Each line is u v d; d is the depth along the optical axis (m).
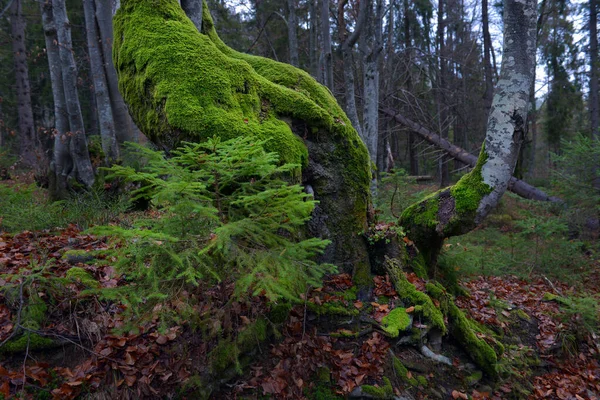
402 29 21.34
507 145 4.27
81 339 2.92
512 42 4.36
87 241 4.16
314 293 3.62
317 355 3.22
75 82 6.29
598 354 4.57
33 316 2.92
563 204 8.33
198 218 2.38
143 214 5.56
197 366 2.84
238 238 2.57
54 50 6.48
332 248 3.92
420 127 13.31
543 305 5.12
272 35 18.06
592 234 7.69
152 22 3.32
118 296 2.27
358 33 8.23
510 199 11.20
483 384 3.73
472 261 5.56
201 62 3.19
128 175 2.28
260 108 3.46
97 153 6.73
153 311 2.57
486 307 4.77
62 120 6.46
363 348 3.38
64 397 2.55
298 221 2.43
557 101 19.47
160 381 2.74
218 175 2.45
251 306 3.21
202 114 3.02
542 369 4.23
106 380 2.70
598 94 14.13
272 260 2.39
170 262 2.33
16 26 12.85
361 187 4.06
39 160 8.55
